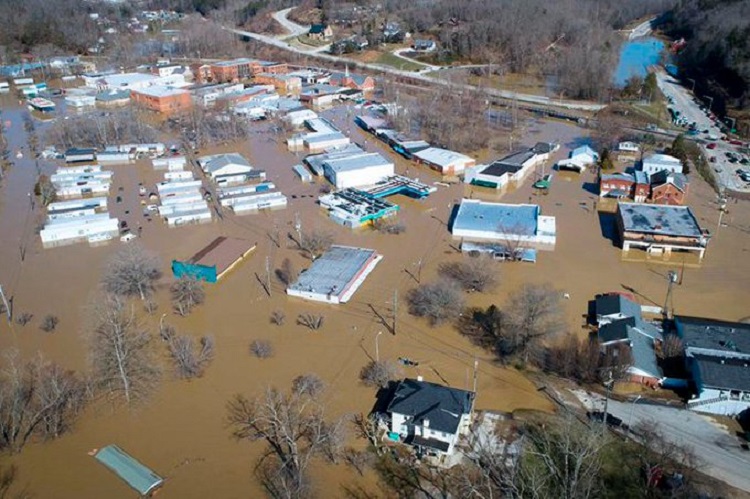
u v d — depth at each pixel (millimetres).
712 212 67250
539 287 50781
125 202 71812
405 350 44906
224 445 36969
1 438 37031
